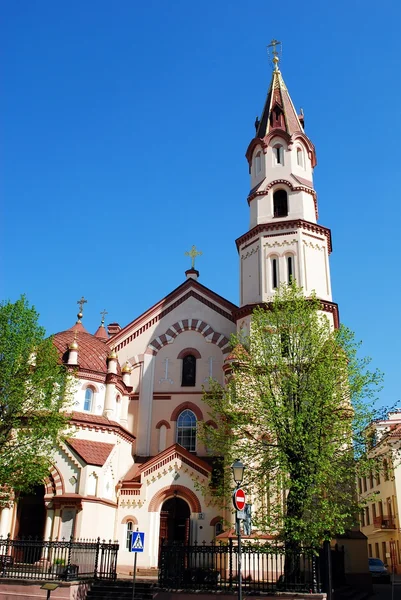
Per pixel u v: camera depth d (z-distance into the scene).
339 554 30.61
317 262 41.50
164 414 42.78
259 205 43.66
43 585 25.39
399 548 54.81
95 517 34.06
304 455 26.52
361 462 26.73
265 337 30.28
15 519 35.22
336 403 27.39
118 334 45.91
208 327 44.81
